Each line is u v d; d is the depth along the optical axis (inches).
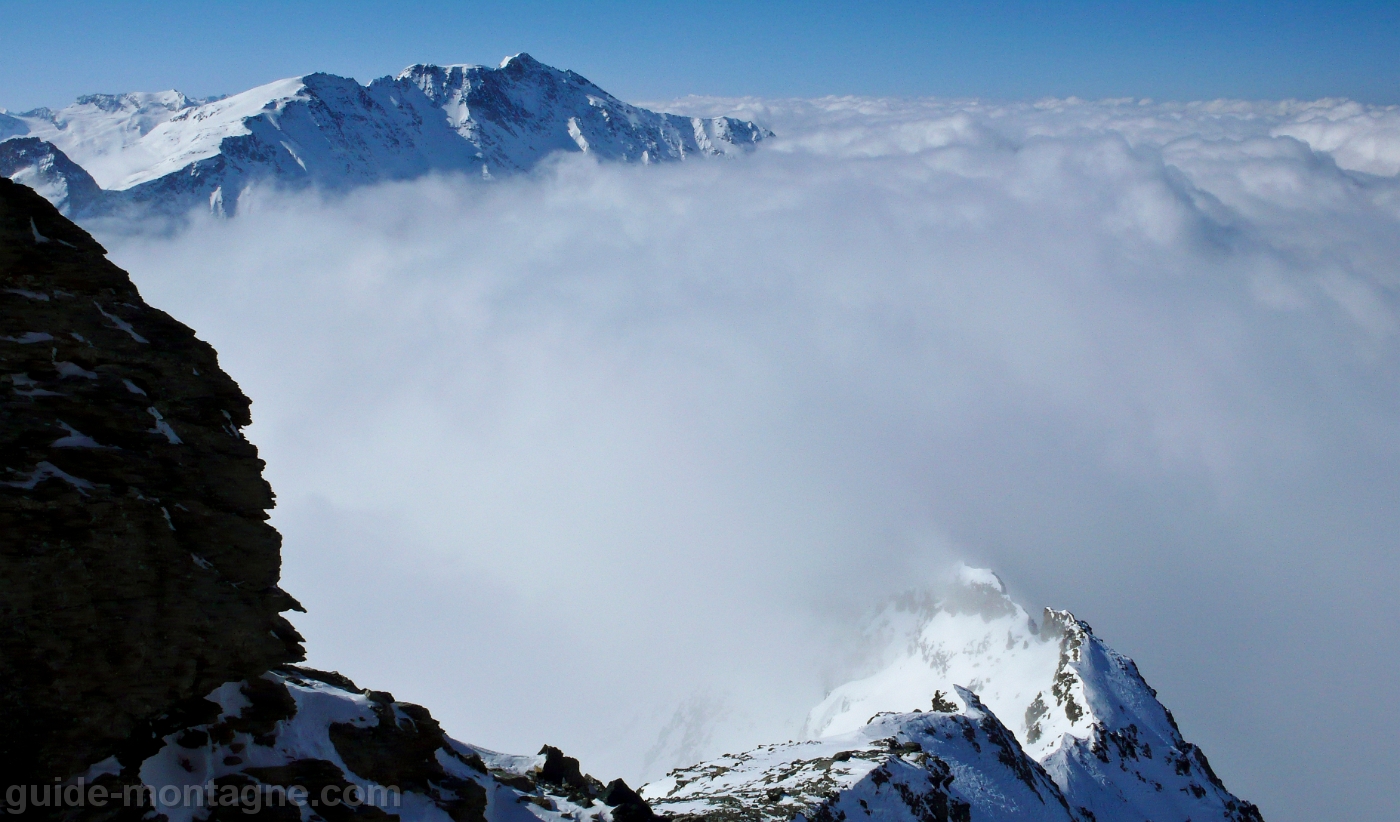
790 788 2038.6
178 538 789.2
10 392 740.0
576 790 1159.0
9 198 754.2
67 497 721.6
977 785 2738.7
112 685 728.3
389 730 959.0
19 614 688.4
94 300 801.6
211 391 864.3
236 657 812.6
